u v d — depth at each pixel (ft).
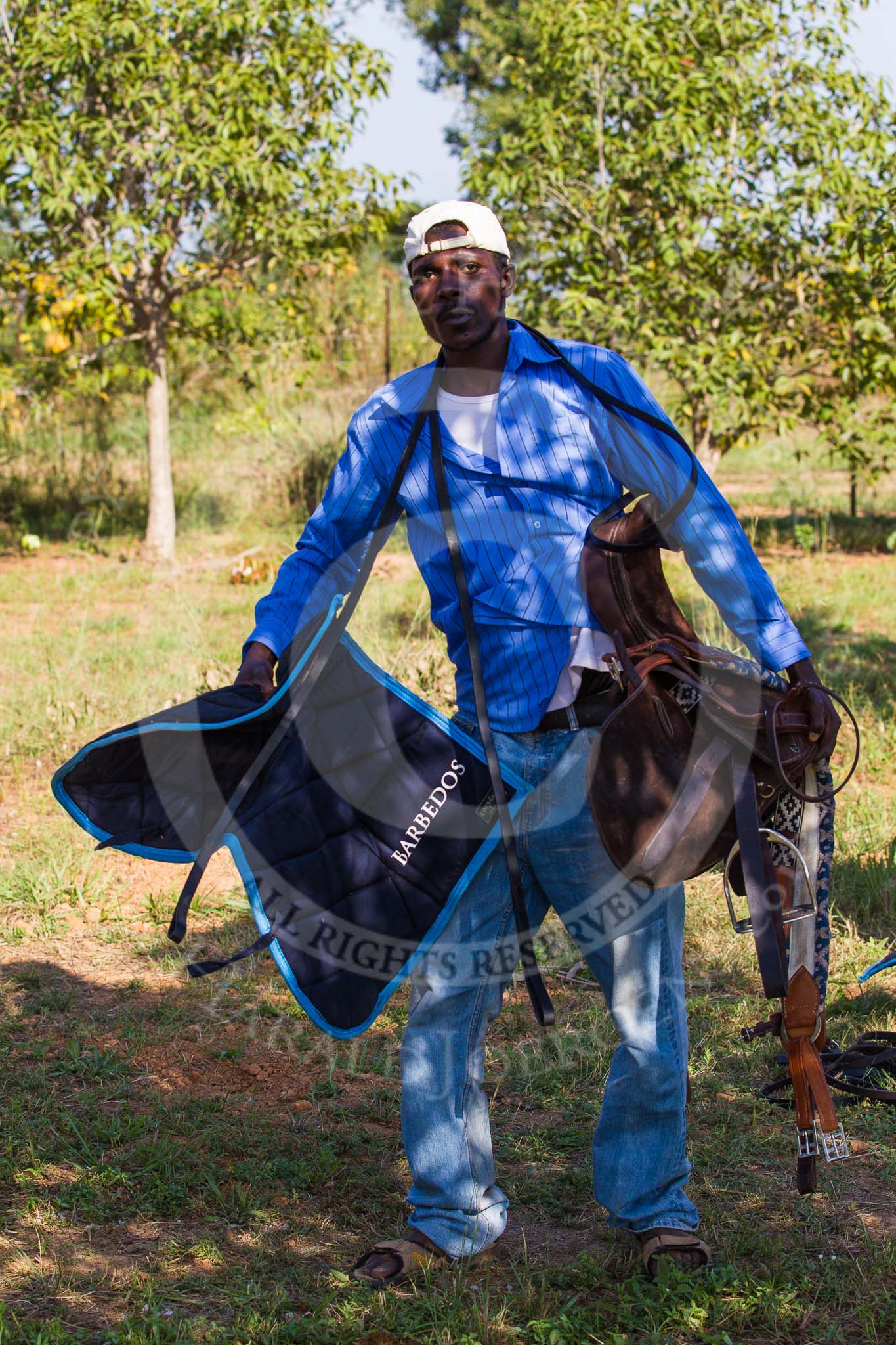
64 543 45.44
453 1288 8.69
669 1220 8.89
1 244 45.42
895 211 36.99
